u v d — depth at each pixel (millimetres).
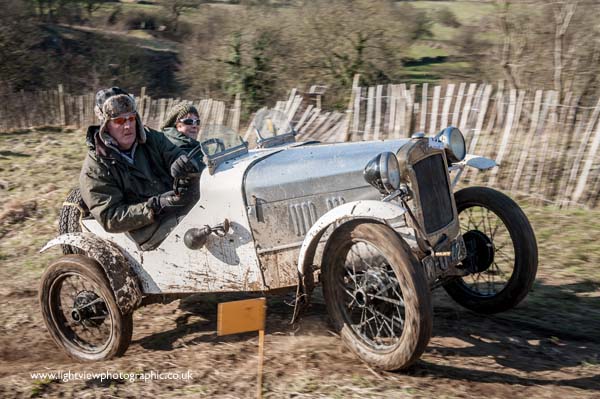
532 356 4539
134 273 4965
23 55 29172
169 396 4113
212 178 4652
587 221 7719
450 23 23297
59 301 5219
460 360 4449
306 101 13648
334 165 4523
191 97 23828
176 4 36094
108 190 4809
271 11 21750
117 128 4867
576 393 3973
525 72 17297
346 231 4141
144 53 34312
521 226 4918
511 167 9070
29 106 19734
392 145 4582
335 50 20641
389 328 4309
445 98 10586
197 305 5992
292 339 4922
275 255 4539
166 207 4715
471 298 5281
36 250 7977
